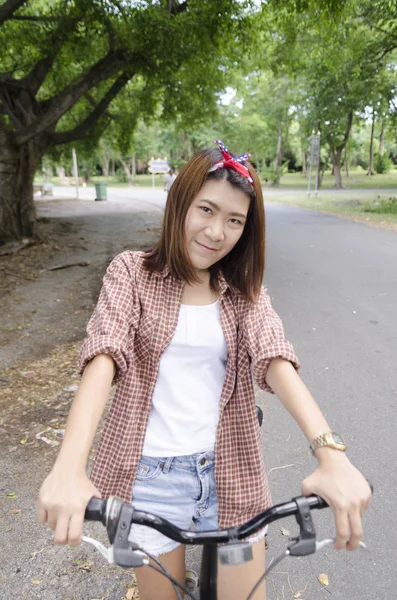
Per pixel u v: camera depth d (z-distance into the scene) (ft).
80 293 26.71
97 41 42.34
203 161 4.67
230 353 5.01
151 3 33.76
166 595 5.33
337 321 20.43
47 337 19.75
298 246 38.37
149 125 62.59
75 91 39.32
